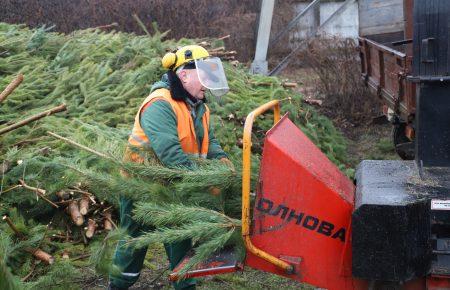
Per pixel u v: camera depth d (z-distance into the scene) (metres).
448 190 3.16
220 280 4.90
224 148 6.70
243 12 14.76
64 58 8.09
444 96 3.36
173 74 3.87
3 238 3.91
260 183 3.30
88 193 5.45
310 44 11.45
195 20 14.66
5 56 8.08
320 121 8.16
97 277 4.88
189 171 3.63
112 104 7.12
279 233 3.32
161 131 3.74
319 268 3.31
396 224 3.02
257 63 12.45
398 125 7.29
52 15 14.61
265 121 7.45
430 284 3.10
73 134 5.86
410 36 7.11
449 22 3.30
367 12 9.07
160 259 5.32
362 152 8.97
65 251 5.18
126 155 3.99
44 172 5.19
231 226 3.42
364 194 3.19
